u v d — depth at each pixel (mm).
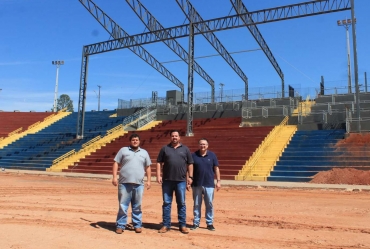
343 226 7891
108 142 34562
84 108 38906
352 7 24625
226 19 30609
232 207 10867
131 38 35188
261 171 21156
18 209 9898
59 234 6699
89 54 38438
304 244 6250
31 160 33750
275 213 9711
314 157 21516
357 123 23859
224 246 6035
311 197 13289
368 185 16844
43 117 53781
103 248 5770
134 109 48688
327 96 37000
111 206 10891
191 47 31984
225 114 39750
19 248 5664
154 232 7062
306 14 27047
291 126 29375
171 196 7215
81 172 28203
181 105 45000
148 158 7352
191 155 7402
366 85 37531
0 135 45656
